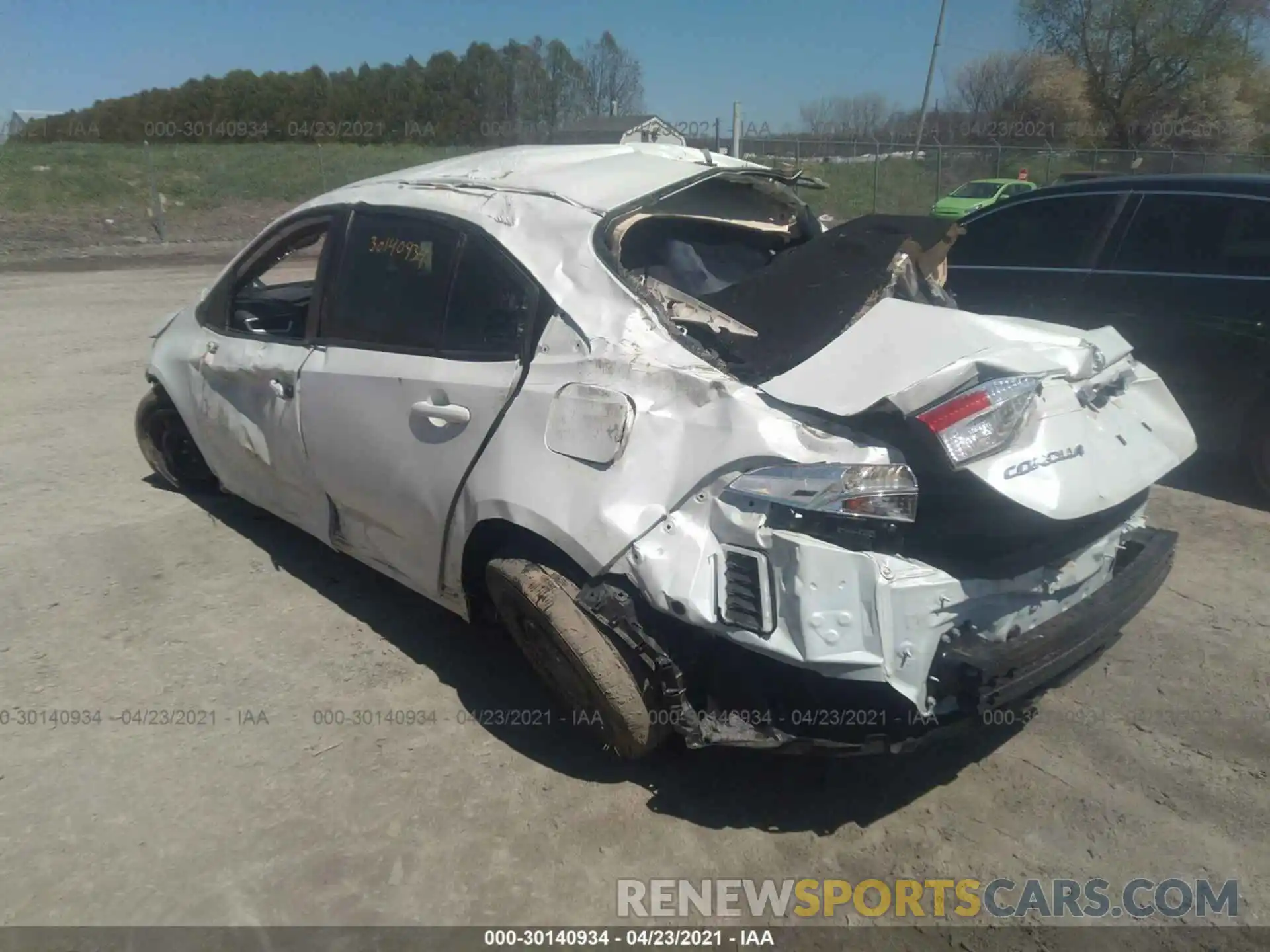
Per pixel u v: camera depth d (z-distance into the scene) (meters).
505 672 3.62
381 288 3.57
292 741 3.22
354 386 3.52
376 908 2.57
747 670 2.62
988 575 2.54
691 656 2.69
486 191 3.43
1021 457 2.49
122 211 22.67
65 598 4.16
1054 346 2.73
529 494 2.86
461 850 2.76
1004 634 2.63
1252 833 2.79
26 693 3.48
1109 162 27.77
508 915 2.55
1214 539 4.67
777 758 3.14
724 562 2.51
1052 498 2.48
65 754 3.15
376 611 4.06
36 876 2.66
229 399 4.31
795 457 2.47
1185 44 32.62
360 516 3.67
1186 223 5.14
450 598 3.39
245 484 4.46
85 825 2.84
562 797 2.97
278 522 4.94
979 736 3.25
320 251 3.87
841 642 2.38
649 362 2.77
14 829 2.83
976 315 2.91
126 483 5.48
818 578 2.39
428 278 3.41
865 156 27.05
